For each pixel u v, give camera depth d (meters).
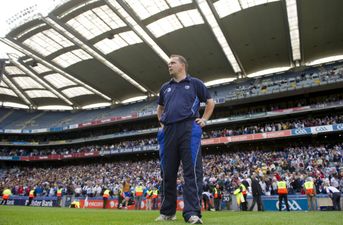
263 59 40.44
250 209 16.42
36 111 61.47
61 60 40.72
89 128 52.66
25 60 41.28
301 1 27.78
